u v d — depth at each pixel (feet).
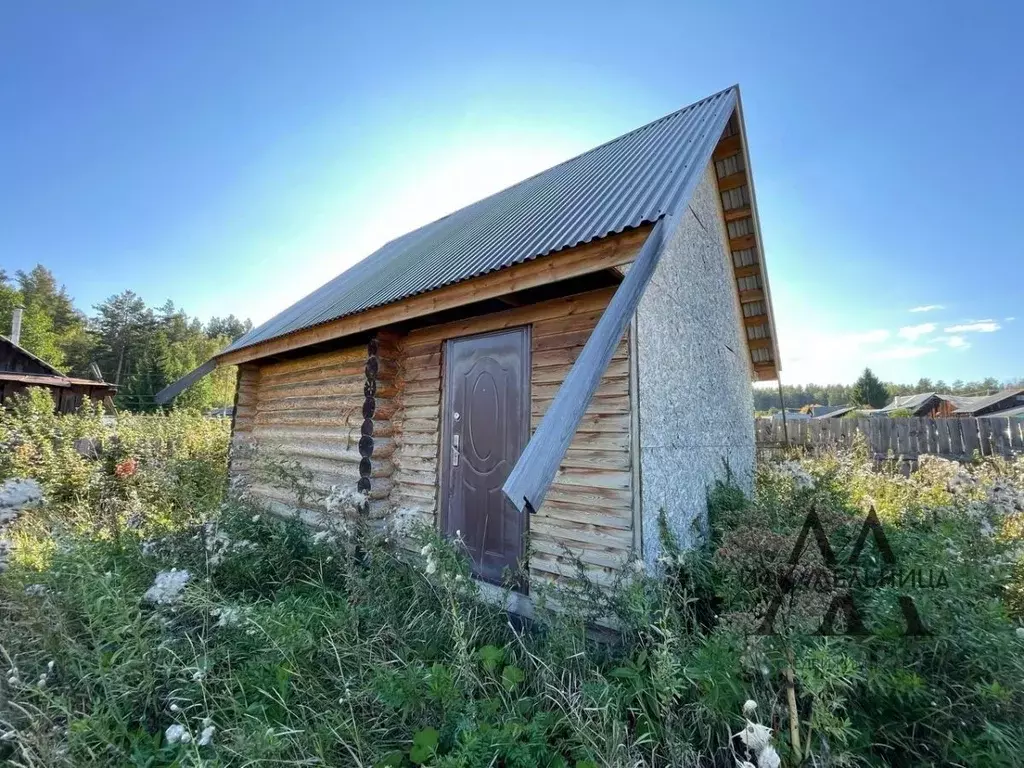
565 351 11.36
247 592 11.18
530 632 9.09
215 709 6.48
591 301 11.06
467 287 10.94
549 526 11.03
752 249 19.24
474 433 13.05
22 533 15.81
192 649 7.82
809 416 73.92
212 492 16.62
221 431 40.73
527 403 11.94
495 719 6.30
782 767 5.16
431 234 23.15
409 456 14.67
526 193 18.99
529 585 10.78
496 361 12.79
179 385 21.38
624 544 9.73
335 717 6.28
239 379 23.49
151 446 31.40
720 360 17.25
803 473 13.65
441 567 8.79
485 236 14.82
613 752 5.33
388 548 11.64
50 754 5.33
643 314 10.71
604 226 9.29
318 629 8.55
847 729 5.35
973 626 6.07
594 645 8.36
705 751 5.78
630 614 7.88
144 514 17.35
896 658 6.07
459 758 5.21
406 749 6.16
